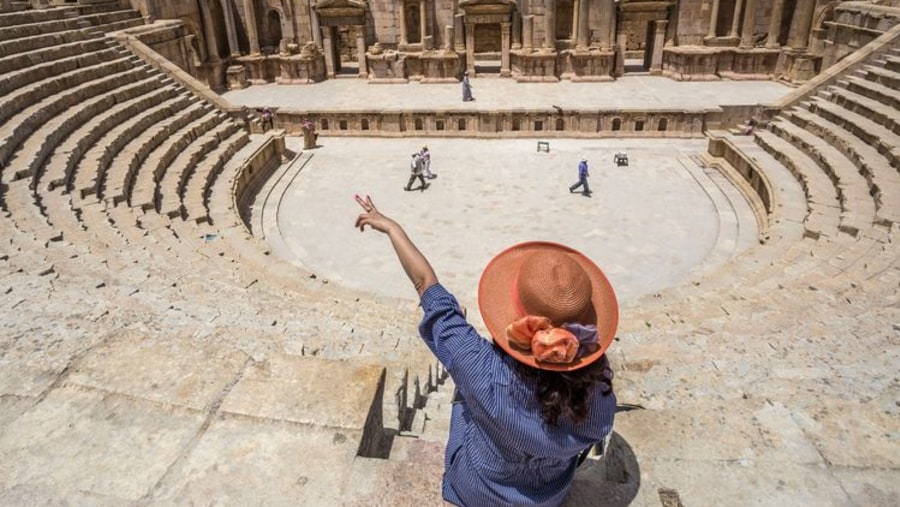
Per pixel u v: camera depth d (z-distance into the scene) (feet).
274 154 94.48
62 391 13.93
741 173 83.35
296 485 11.68
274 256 55.98
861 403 14.57
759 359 24.13
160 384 14.12
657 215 73.77
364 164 93.61
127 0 107.24
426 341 9.95
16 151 59.00
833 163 71.10
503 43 127.44
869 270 40.81
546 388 8.43
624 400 19.84
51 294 22.36
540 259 8.66
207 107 92.89
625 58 152.97
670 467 12.55
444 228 71.46
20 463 12.12
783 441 13.23
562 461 9.64
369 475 11.84
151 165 70.79
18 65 73.61
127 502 11.37
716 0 120.26
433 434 21.43
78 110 71.61
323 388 13.99
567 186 83.10
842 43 106.93
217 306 32.55
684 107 102.27
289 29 131.13
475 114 103.91
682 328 34.86
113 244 44.78
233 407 13.46
